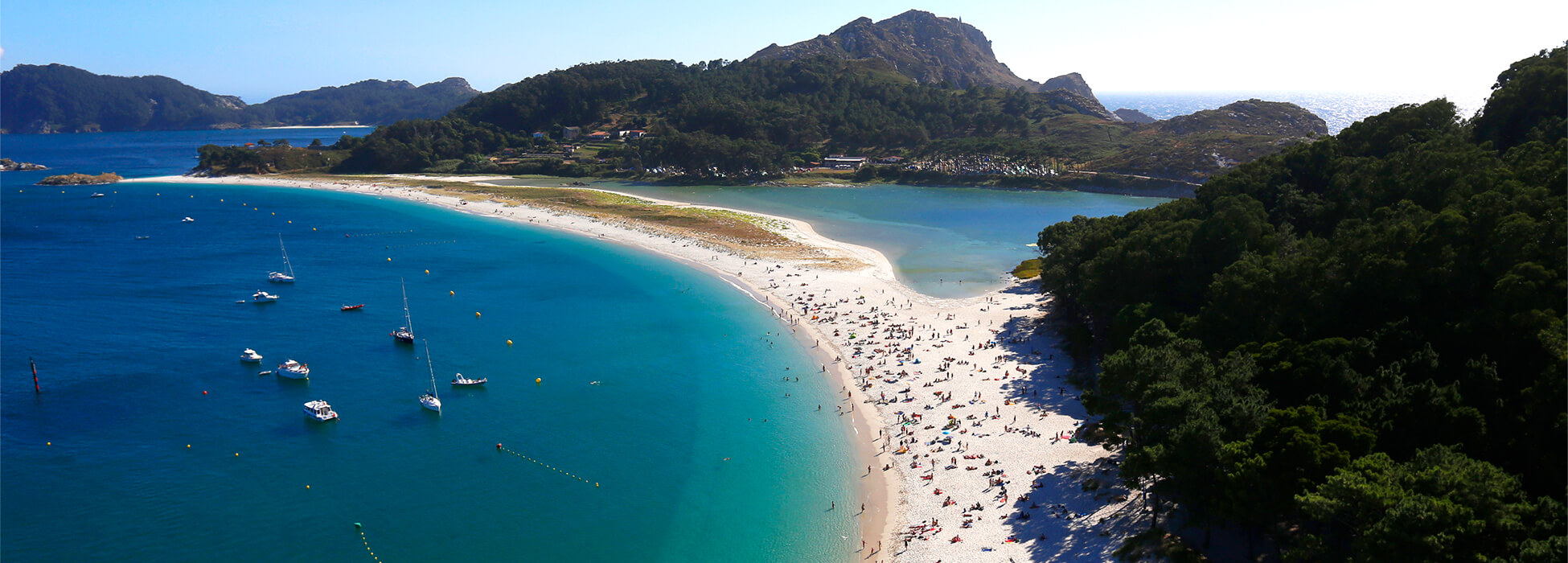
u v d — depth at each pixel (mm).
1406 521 48781
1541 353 66500
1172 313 100125
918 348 118062
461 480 81625
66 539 70750
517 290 156250
